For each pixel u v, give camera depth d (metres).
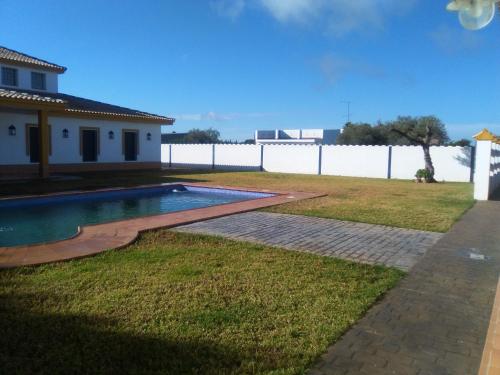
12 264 5.66
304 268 5.81
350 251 6.91
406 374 3.24
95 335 3.68
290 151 29.81
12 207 12.16
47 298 4.52
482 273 5.82
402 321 4.20
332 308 4.44
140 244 7.07
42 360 3.24
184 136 65.06
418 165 25.19
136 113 28.39
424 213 11.02
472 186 20.28
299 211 10.92
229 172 28.03
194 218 9.49
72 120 23.56
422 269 5.97
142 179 20.30
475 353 3.58
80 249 6.56
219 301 4.54
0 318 3.99
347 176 26.72
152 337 3.68
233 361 3.35
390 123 49.19
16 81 23.91
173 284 5.03
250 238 7.69
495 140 15.11
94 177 20.91
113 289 4.82
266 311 4.32
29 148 21.75
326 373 3.23
